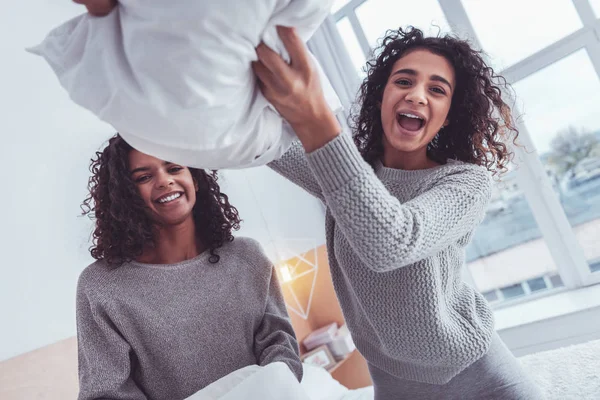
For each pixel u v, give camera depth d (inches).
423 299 35.6
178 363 40.5
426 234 28.3
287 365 38.5
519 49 112.3
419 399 40.3
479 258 123.6
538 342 105.4
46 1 85.1
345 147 25.5
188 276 43.3
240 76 22.4
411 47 40.6
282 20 22.0
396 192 38.9
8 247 70.8
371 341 41.1
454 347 37.0
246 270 45.6
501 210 119.5
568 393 74.1
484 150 42.5
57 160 79.6
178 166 42.5
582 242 113.8
